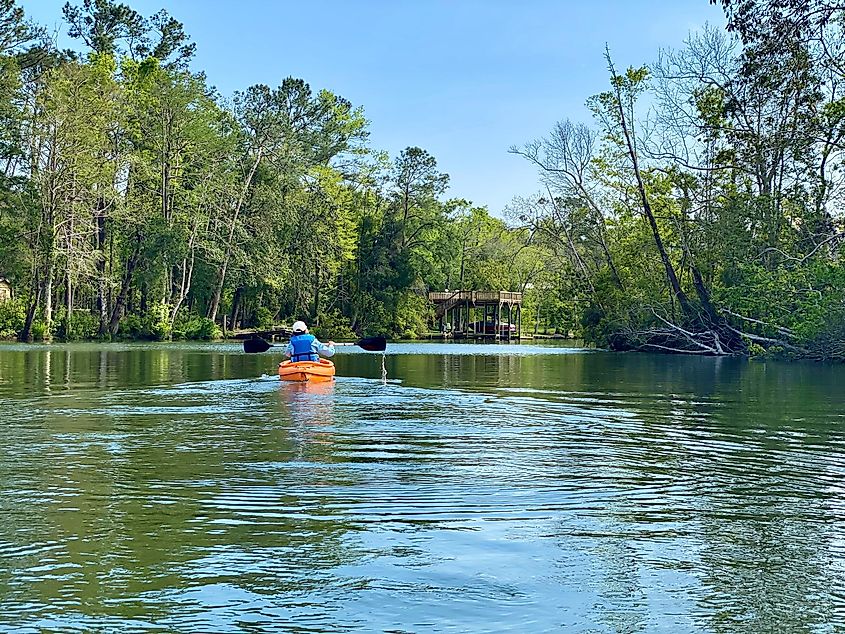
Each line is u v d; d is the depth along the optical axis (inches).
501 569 254.2
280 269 2518.5
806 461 420.8
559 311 2101.4
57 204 1915.6
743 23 969.5
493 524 301.0
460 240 3602.4
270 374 964.6
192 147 2305.6
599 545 277.0
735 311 1595.7
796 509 324.5
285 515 310.2
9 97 1881.2
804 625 216.1
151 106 2233.0
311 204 2662.4
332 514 312.5
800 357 1397.6
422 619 218.2
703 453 441.7
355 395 736.3
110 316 2335.1
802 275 1374.3
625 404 682.8
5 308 2011.6
